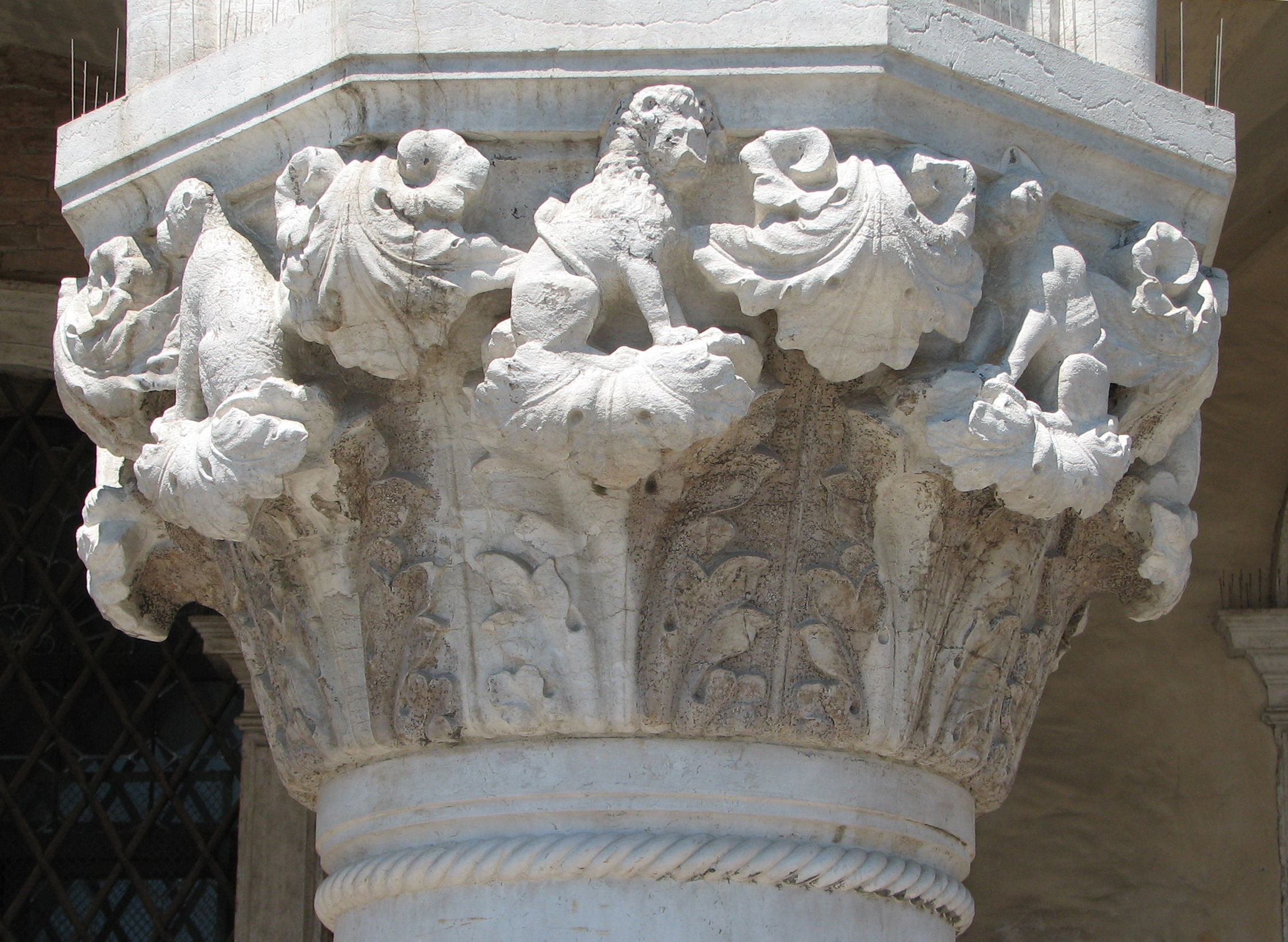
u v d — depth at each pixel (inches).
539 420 91.5
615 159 96.8
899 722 104.8
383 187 95.6
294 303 98.4
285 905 201.8
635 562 100.8
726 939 99.3
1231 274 207.2
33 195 221.0
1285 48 182.9
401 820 105.8
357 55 99.0
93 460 224.4
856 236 94.0
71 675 216.7
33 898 207.9
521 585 101.1
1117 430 110.9
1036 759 206.4
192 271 105.6
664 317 94.2
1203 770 203.5
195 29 116.6
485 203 99.3
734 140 99.3
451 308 95.9
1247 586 207.6
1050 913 201.6
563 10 98.3
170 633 217.6
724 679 100.9
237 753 212.5
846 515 103.6
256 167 106.5
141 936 206.8
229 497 96.8
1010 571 109.0
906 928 106.6
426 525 103.7
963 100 101.2
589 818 101.6
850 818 104.4
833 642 103.3
